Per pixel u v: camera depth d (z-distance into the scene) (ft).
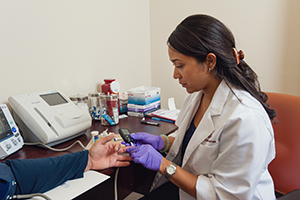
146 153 2.53
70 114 3.33
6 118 2.92
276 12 4.96
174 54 2.44
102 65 5.21
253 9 5.21
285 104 3.19
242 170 2.12
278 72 5.20
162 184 3.54
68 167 2.30
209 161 2.54
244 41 5.47
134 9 6.02
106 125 4.13
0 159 2.68
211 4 5.71
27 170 2.07
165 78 6.87
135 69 6.37
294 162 3.06
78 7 4.46
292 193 2.23
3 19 3.32
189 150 2.70
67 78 4.42
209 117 2.57
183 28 2.35
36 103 3.21
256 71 5.46
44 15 3.86
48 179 2.11
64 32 4.24
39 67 3.89
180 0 6.13
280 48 5.07
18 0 3.47
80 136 3.54
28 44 3.68
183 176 2.50
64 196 1.98
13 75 3.53
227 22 5.59
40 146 3.09
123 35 5.74
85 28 4.66
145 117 4.76
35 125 2.93
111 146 2.70
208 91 2.83
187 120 3.24
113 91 4.72
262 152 2.13
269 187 2.64
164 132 3.75
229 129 2.27
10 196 1.86
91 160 2.55
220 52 2.28
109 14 5.22
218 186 2.24
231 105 2.46
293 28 4.84
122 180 5.28
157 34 6.72
